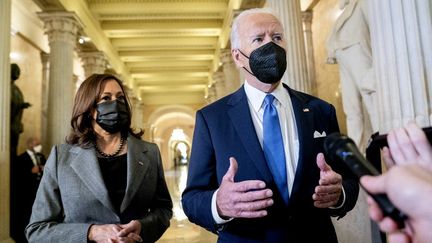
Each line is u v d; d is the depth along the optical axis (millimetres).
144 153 2137
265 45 1586
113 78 2102
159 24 15445
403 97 2375
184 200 1653
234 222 1531
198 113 1804
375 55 2662
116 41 17312
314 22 8898
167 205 2242
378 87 2631
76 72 15242
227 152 1597
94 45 13391
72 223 1822
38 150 7586
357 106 3762
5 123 5465
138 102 25562
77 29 10195
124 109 2031
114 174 2002
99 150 2053
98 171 1911
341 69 3928
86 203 1860
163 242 6176
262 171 1506
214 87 21172
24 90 10617
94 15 13516
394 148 788
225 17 14352
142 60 19766
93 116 2033
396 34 2443
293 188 1486
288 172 1563
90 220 1881
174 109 29656
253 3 10359
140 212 2008
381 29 2570
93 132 2057
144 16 14180
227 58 14289
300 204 1493
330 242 1570
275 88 1704
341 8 4066
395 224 541
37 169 7129
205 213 1483
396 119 2406
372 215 576
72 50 9898
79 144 2012
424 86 2309
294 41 5863
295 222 1483
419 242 501
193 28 15523
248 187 1246
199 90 27922
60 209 1946
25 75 10695
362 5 3555
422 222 486
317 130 1632
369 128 3709
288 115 1674
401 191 496
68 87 9555
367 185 564
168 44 17641
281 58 1584
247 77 1723
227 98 1811
